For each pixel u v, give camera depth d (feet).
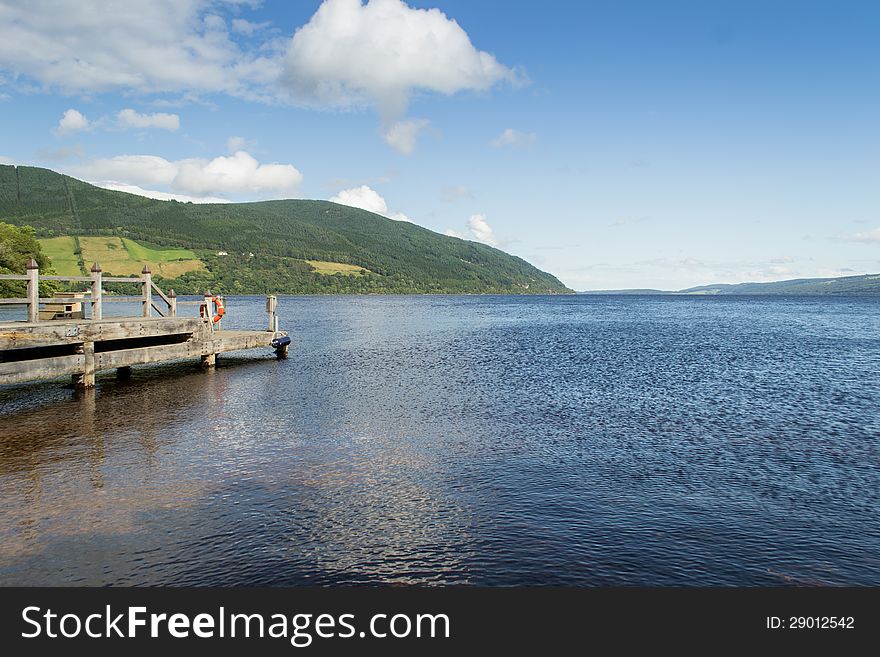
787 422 54.54
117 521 29.73
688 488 36.06
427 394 67.82
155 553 26.58
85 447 42.93
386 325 215.51
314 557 26.58
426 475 37.76
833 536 29.66
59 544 27.22
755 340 153.58
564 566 26.27
